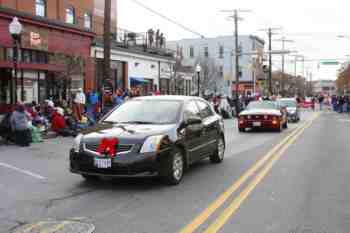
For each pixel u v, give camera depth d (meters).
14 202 7.55
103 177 9.59
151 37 42.59
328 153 13.74
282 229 6.12
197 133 10.09
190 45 88.81
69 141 16.98
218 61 87.25
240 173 10.23
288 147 15.27
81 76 29.03
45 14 27.44
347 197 7.94
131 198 7.80
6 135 15.76
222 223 6.36
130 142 8.31
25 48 24.47
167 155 8.59
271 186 8.83
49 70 26.28
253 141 17.28
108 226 6.21
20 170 10.60
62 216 6.71
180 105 9.88
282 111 23.20
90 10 33.19
